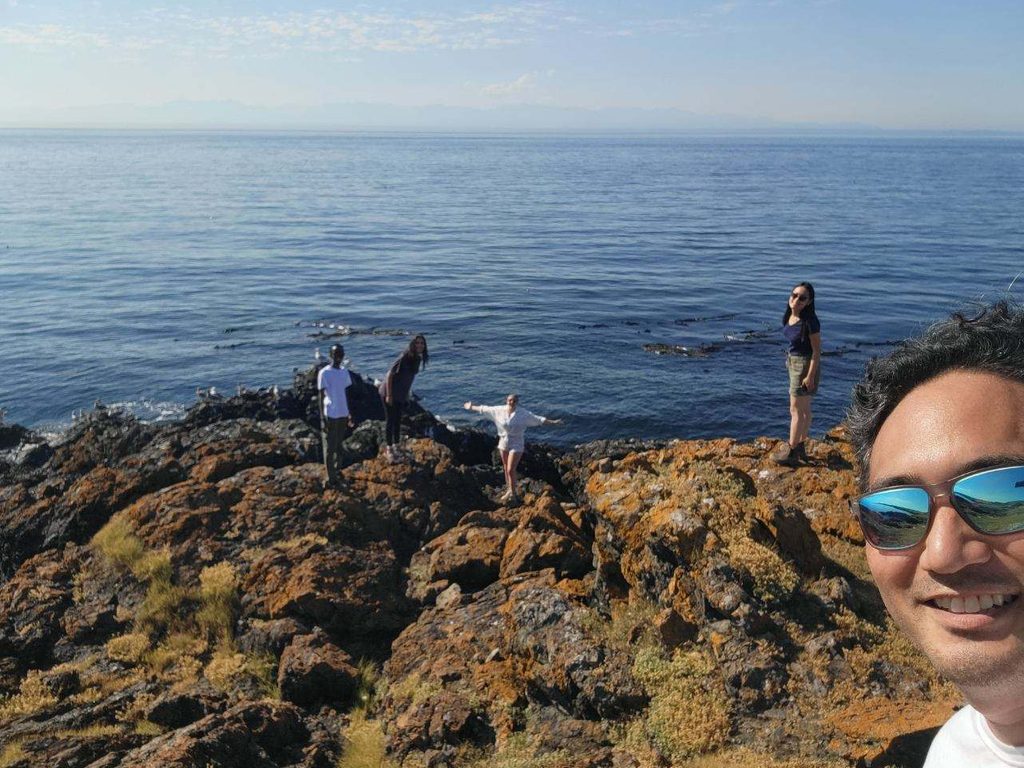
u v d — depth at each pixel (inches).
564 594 479.5
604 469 538.9
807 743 332.5
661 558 435.5
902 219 4909.0
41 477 747.4
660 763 343.6
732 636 386.6
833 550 479.8
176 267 3125.0
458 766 386.9
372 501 663.1
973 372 75.0
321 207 5807.1
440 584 561.3
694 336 2036.2
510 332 2095.2
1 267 3065.9
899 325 2161.7
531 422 721.6
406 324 2202.3
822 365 1763.0
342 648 513.3
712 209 5669.3
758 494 531.5
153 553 576.1
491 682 427.5
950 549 68.6
